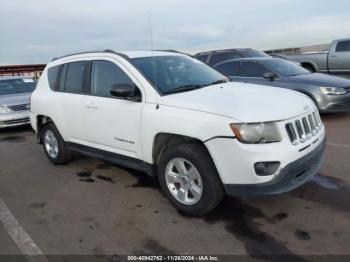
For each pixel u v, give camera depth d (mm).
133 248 3188
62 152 5566
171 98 3725
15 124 9219
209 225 3488
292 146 3227
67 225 3693
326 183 4285
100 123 4496
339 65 12789
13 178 5359
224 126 3184
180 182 3707
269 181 3131
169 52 5043
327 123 7598
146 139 3873
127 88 3941
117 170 5359
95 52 4793
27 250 3270
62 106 5156
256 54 12367
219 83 4488
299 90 7750
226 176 3260
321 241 3086
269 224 3426
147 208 3955
